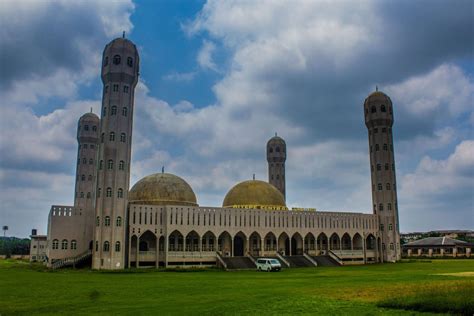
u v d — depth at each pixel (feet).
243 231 304.09
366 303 93.81
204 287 139.95
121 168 263.70
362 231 351.87
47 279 176.86
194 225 288.30
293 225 323.98
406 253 492.54
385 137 369.30
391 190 361.30
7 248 598.34
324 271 231.91
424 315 78.79
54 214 294.66
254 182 360.69
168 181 320.70
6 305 101.55
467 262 310.24
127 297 115.14
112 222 254.47
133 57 277.03
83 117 364.99
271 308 89.25
